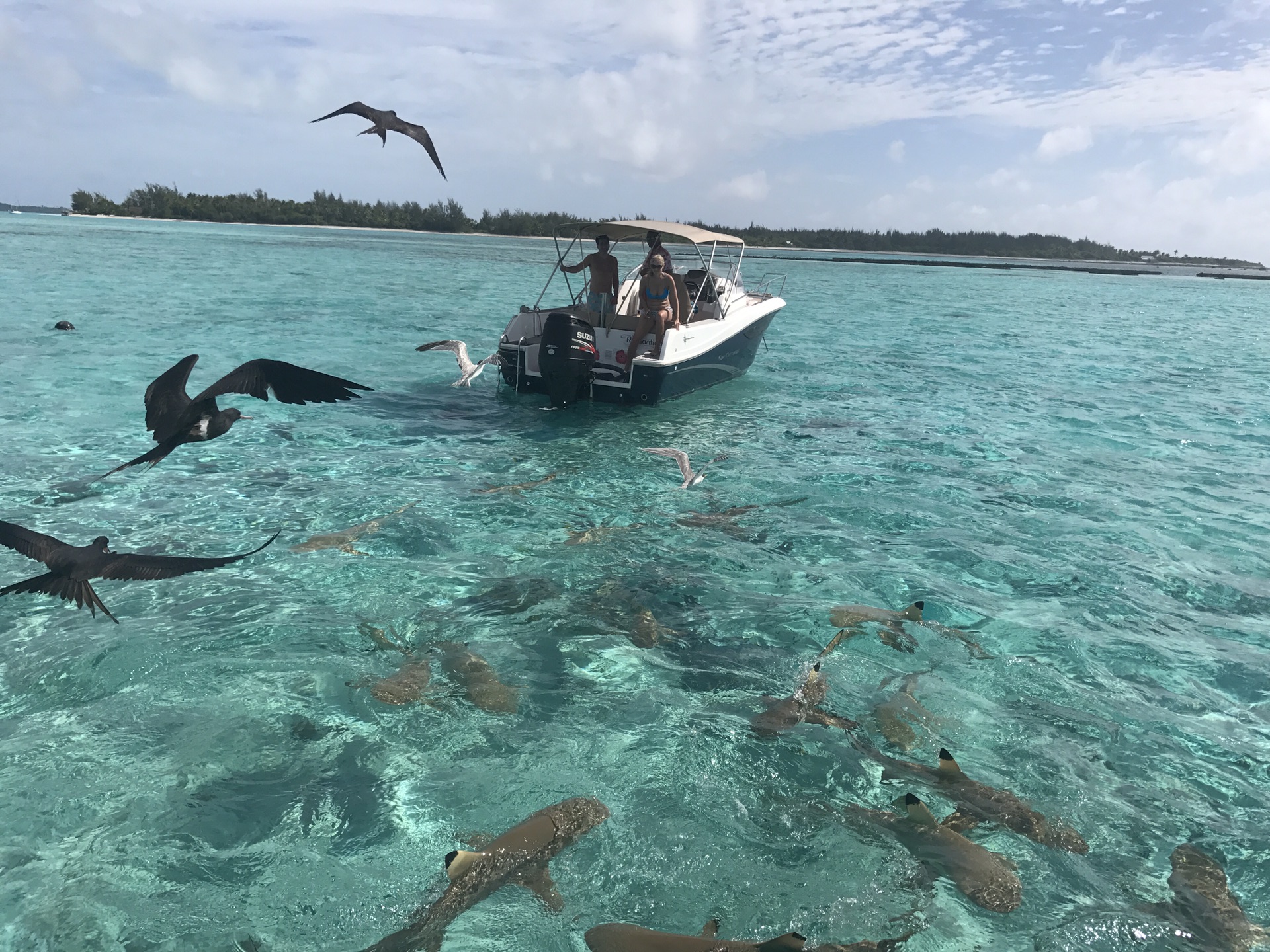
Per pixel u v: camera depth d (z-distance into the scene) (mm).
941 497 7602
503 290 26359
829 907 3004
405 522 6531
